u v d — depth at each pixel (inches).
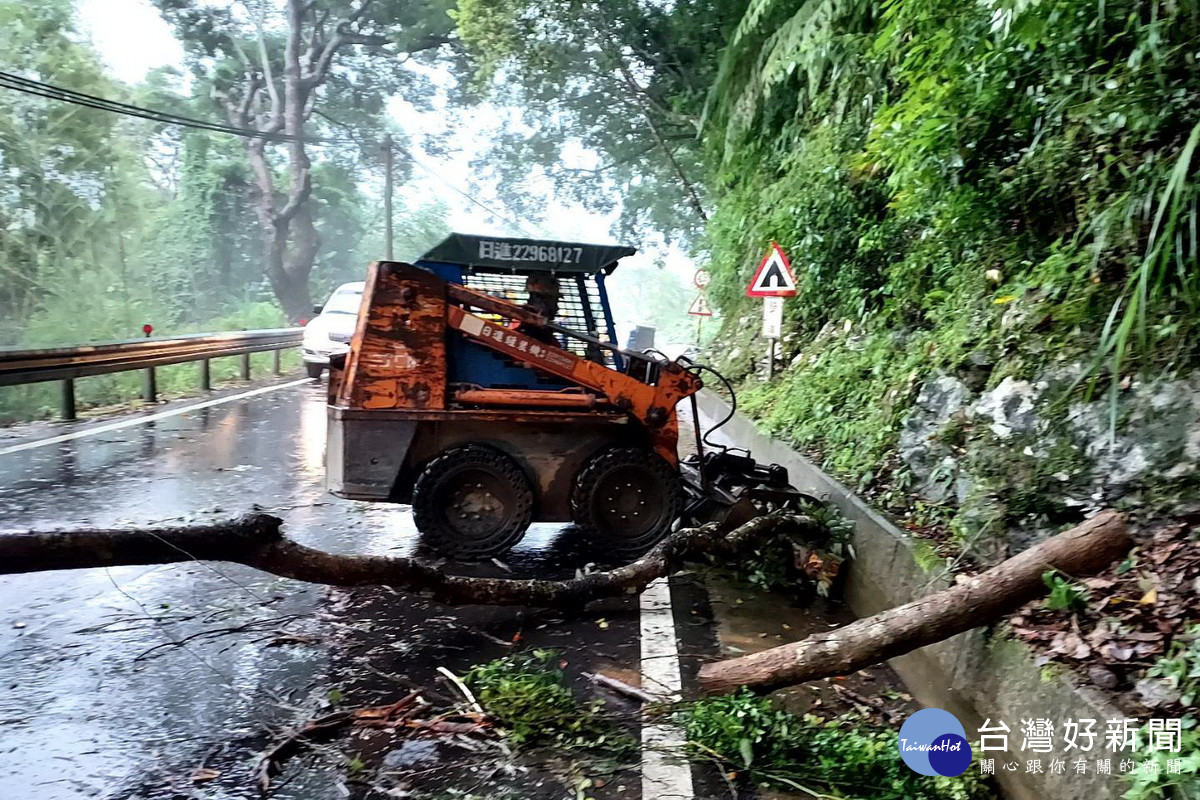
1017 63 213.3
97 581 210.4
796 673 149.6
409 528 269.1
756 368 535.2
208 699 152.1
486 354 248.2
